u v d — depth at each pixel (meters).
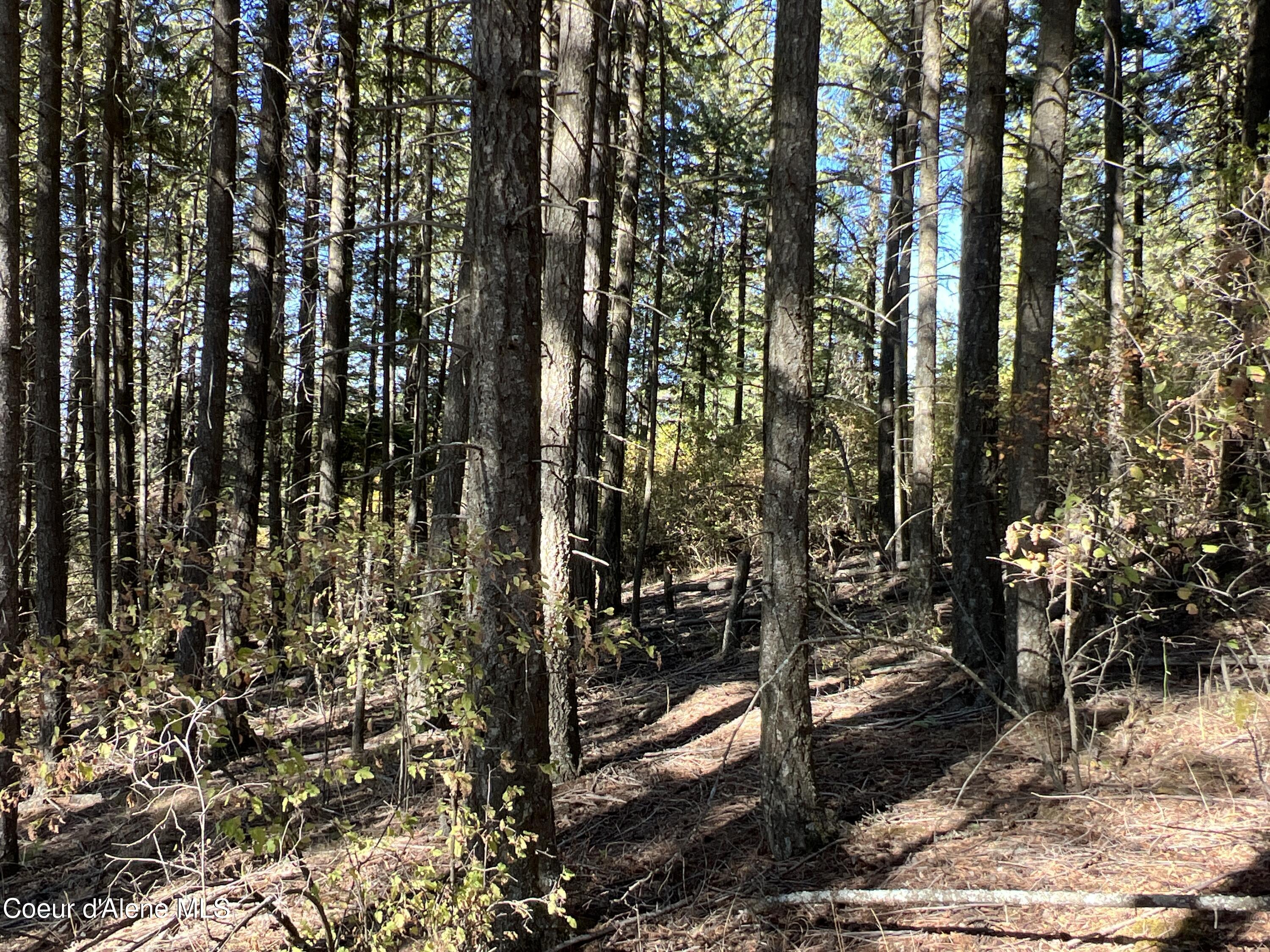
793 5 4.82
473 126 4.22
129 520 12.44
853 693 8.38
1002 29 7.95
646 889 4.98
